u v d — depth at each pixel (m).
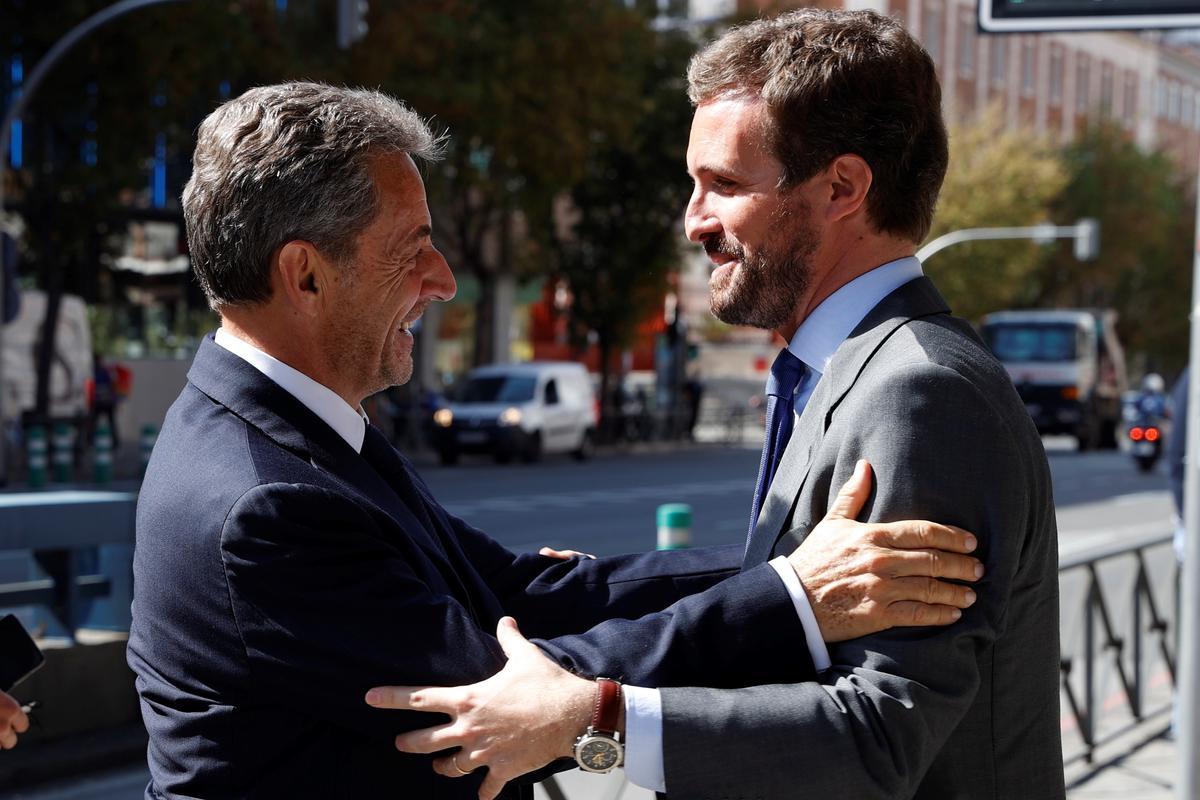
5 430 18.06
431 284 1.98
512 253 30.25
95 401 23.39
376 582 1.76
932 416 1.72
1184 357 52.16
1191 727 3.61
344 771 1.77
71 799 5.21
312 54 19.70
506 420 23.86
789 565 1.74
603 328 29.77
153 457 1.92
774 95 1.88
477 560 2.36
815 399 1.88
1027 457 1.78
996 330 33.19
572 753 1.67
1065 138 54.62
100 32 17.12
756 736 1.63
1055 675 1.86
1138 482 23.69
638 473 23.14
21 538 5.45
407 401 26.36
